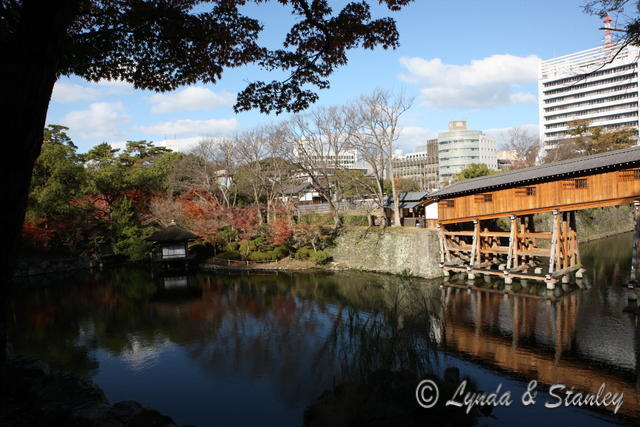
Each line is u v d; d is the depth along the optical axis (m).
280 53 9.64
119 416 7.91
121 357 15.74
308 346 15.72
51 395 8.48
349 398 8.83
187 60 9.62
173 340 17.50
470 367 13.16
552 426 9.59
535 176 23.14
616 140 47.78
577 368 12.98
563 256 23.69
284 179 43.50
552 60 82.75
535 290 23.09
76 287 30.00
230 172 44.16
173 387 12.97
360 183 36.66
